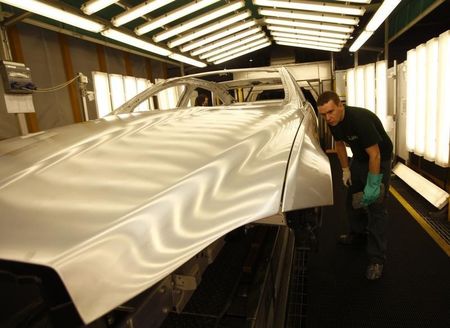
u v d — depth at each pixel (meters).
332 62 7.45
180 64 7.88
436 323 1.82
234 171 0.99
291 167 1.09
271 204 0.94
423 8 4.09
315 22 5.20
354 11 4.23
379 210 2.23
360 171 2.43
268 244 1.79
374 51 7.74
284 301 1.66
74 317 0.62
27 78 3.28
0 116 3.89
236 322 1.25
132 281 0.67
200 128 1.33
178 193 0.84
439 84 3.49
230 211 0.88
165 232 0.76
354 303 2.04
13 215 0.73
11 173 0.91
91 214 0.74
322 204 1.09
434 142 3.74
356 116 2.13
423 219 3.31
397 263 2.49
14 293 1.11
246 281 1.53
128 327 0.88
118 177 0.90
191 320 1.34
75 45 5.29
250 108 1.90
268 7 4.71
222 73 2.68
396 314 1.92
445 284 2.18
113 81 5.27
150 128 1.32
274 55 8.54
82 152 1.05
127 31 4.17
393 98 5.28
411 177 4.46
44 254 0.62
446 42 3.30
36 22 4.22
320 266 2.53
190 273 1.12
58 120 4.90
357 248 2.79
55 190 0.83
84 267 0.62
